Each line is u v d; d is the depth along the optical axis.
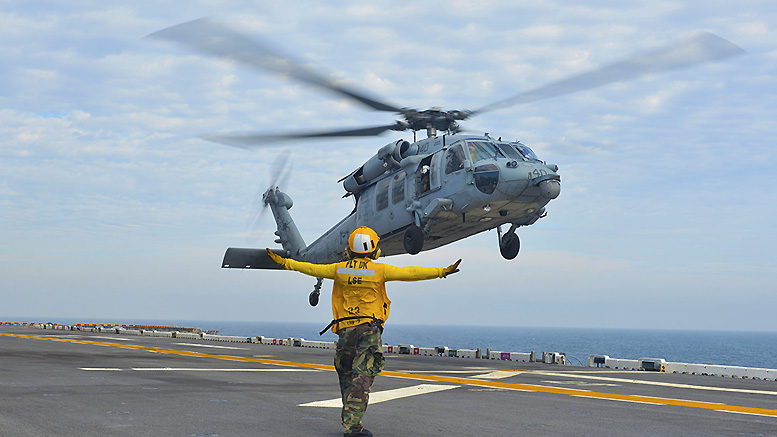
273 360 16.78
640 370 16.77
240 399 8.21
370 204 21.77
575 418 7.23
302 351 22.62
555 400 8.97
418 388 10.21
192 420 6.43
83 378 10.21
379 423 6.63
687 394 10.28
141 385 9.48
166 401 7.77
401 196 20.17
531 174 17.80
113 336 32.09
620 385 11.65
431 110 19.48
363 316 5.87
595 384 11.76
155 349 20.16
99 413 6.69
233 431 5.90
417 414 7.33
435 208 18.55
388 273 5.95
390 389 10.04
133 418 6.44
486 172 17.75
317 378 11.60
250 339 30.91
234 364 14.55
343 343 5.92
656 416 7.52
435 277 5.88
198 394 8.59
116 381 9.95
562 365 17.80
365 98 17.72
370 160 21.66
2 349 17.47
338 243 24.27
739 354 154.62
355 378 5.71
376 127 19.88
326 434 5.87
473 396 9.24
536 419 7.10
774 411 8.24
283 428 6.13
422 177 19.59
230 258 27.64
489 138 19.17
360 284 5.92
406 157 20.25
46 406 7.07
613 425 6.76
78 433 5.57
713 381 13.35
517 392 9.95
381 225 21.23
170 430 5.85
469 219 19.17
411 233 19.50
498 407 8.07
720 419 7.37
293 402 8.06
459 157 18.52
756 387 12.03
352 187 22.72
